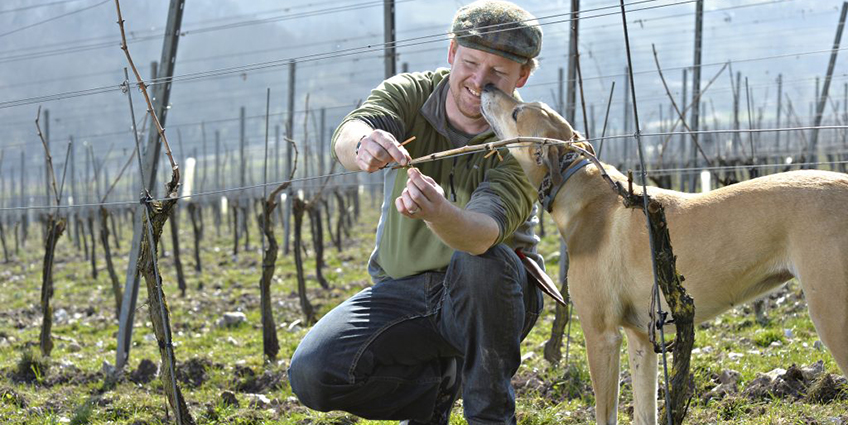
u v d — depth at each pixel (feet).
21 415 19.07
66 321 34.30
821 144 54.39
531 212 12.64
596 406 14.46
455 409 17.26
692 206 13.87
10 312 36.55
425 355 12.41
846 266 12.42
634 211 14.05
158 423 17.89
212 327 31.32
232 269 47.70
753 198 13.33
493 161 12.58
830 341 12.57
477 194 11.93
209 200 71.56
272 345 23.75
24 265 57.72
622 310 14.26
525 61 12.67
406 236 12.48
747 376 17.76
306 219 84.38
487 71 12.48
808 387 16.38
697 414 16.16
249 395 20.04
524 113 14.02
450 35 12.93
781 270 13.21
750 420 15.38
